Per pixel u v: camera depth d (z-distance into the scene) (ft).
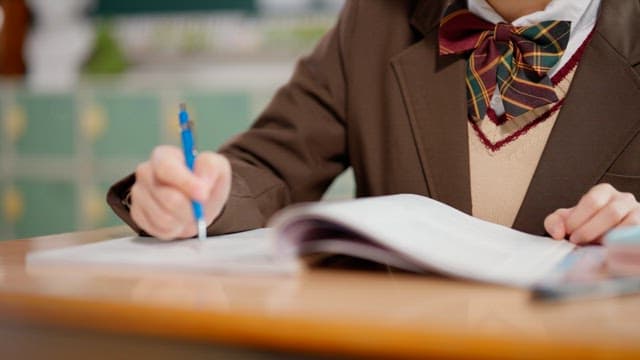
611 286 1.97
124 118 11.28
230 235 3.11
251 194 3.60
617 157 3.44
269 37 12.12
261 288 2.07
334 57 4.30
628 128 3.44
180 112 2.93
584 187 3.46
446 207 2.92
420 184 3.83
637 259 2.12
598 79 3.52
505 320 1.67
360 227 2.20
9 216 12.13
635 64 3.50
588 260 2.37
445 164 3.79
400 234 2.27
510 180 3.81
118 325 1.84
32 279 2.23
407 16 4.17
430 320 1.66
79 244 3.10
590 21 3.71
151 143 11.17
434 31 4.01
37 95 11.80
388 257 2.23
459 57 3.90
